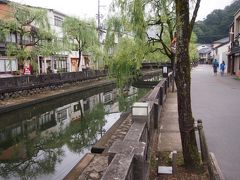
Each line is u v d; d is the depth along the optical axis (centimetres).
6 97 1944
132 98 2625
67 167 1003
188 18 511
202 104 1324
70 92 2542
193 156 554
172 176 535
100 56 3459
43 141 1388
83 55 4700
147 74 4494
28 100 1936
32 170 995
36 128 1650
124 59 1530
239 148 683
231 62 3681
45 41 2542
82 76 3341
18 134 1528
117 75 1578
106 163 774
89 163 779
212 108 1216
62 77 2844
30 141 1398
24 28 2391
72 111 2127
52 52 2522
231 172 545
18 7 2275
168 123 966
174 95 1730
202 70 5184
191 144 554
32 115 1936
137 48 1377
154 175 545
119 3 1276
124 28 1426
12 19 2322
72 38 3475
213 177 455
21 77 2138
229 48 3894
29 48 2747
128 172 294
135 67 1554
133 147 361
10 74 2738
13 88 2014
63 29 3375
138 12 1142
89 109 2192
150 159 611
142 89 3228
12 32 2467
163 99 1326
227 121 966
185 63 525
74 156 1128
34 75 2333
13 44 2377
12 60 2830
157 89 1081
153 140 747
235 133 814
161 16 1227
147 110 557
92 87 3072
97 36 3622
